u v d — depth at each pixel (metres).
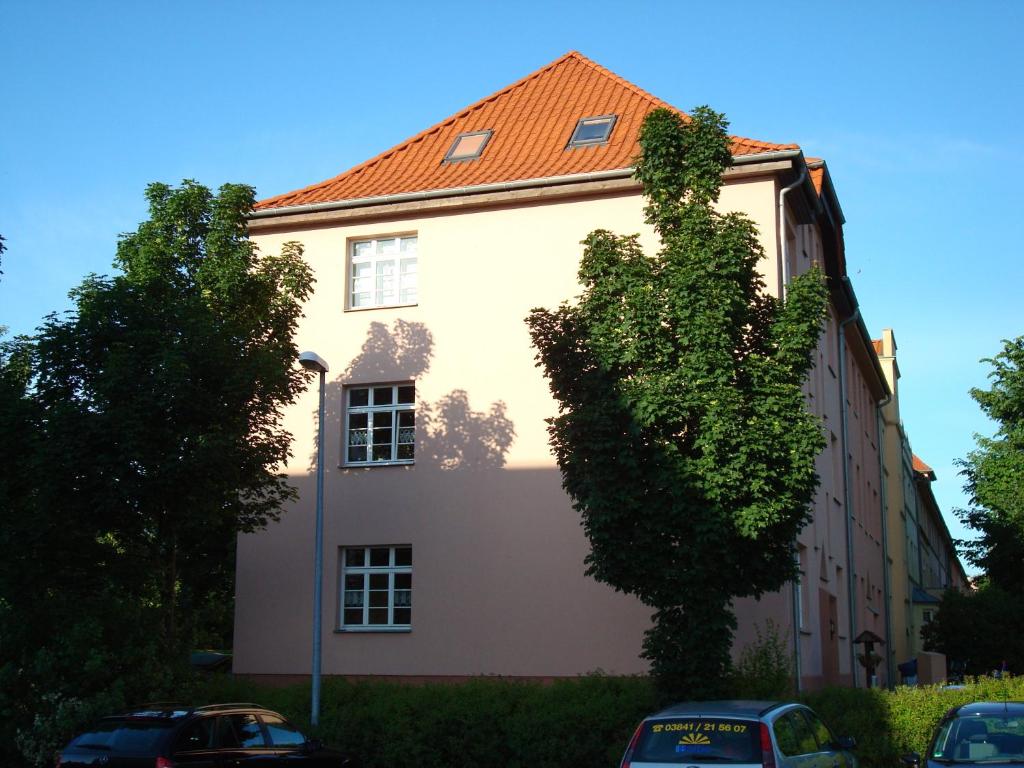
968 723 11.48
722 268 15.38
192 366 17.78
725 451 14.80
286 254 21.16
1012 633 37.12
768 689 16.25
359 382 23.56
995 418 31.12
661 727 10.56
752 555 14.98
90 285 19.00
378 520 22.83
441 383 23.02
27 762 16.36
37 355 18.17
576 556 21.41
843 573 27.22
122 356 17.19
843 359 28.81
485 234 23.34
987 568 33.34
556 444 15.65
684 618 15.07
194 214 20.48
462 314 23.16
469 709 16.20
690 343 15.18
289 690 18.05
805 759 10.74
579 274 15.96
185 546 22.47
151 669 17.25
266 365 18.55
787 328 15.41
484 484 22.33
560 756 15.46
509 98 27.09
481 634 21.69
